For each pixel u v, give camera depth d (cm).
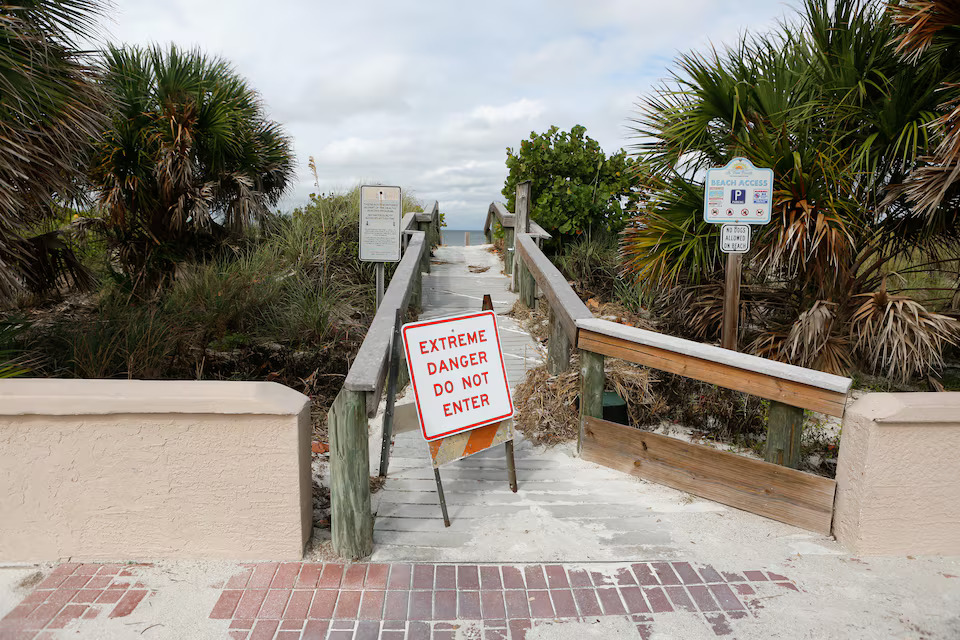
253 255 833
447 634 253
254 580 286
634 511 361
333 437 301
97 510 294
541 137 1039
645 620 264
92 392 284
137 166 754
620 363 516
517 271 925
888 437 301
